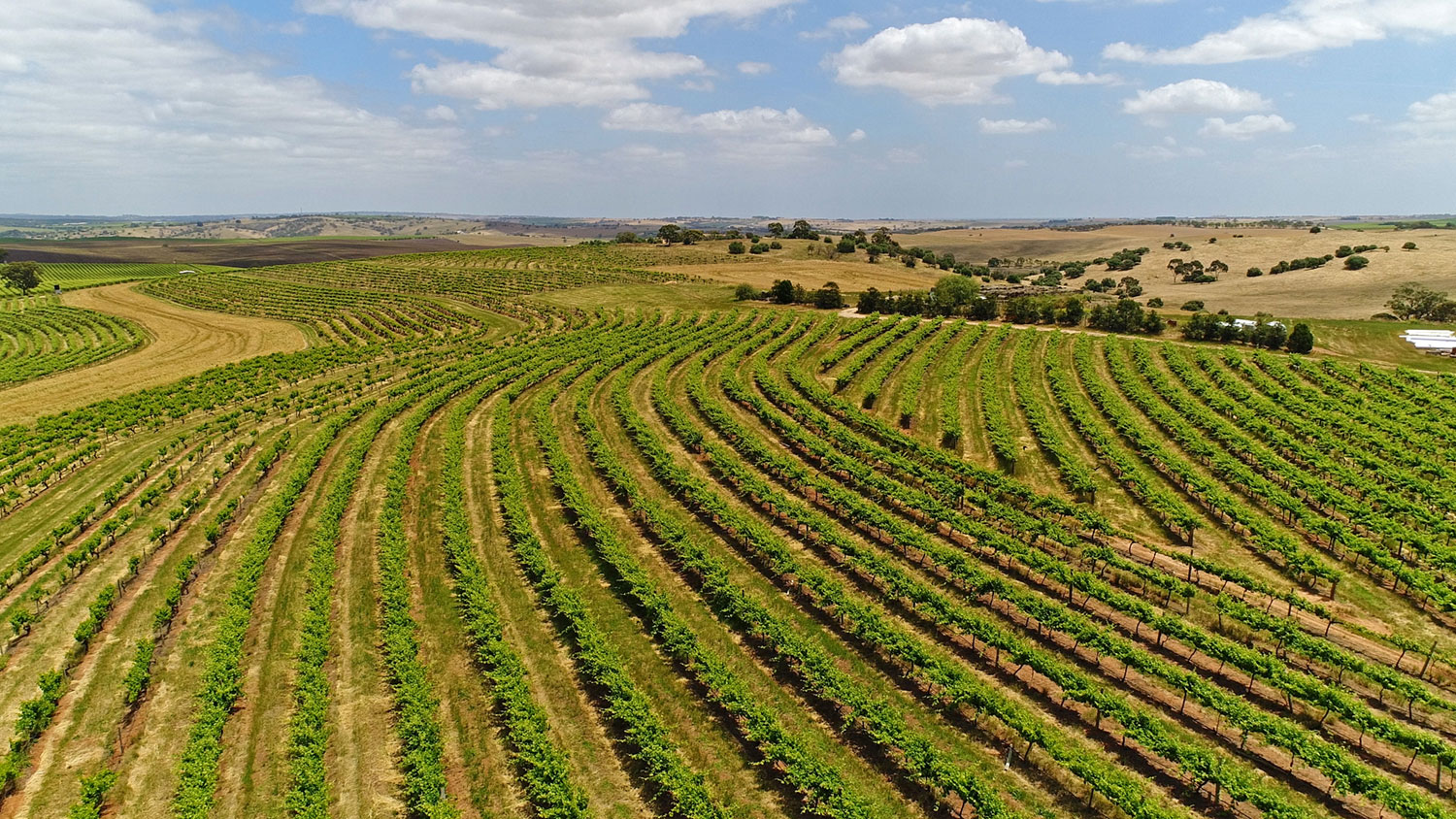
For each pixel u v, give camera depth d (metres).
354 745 25.61
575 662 30.22
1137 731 24.25
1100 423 58.81
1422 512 40.56
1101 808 22.97
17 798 23.19
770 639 30.59
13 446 56.81
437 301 129.62
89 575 36.53
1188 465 48.91
